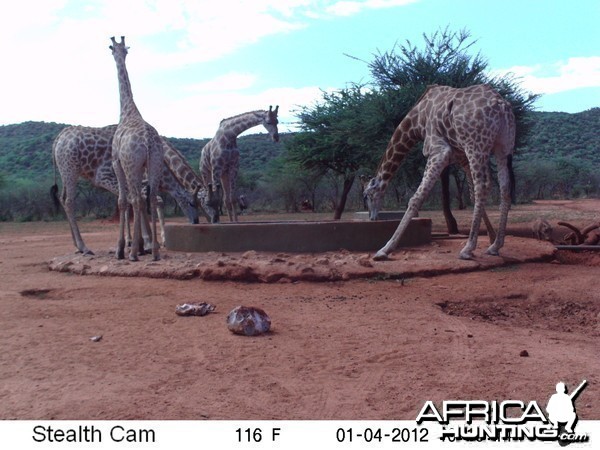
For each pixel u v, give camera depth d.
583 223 21.98
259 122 17.17
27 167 74.44
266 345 7.20
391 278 11.00
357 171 25.12
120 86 13.62
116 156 12.91
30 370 6.35
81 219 39.56
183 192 15.20
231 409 5.32
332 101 23.91
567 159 78.00
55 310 9.09
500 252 12.89
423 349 7.03
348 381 6.02
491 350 7.00
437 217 30.81
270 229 13.38
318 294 9.95
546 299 9.62
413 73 21.50
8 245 20.39
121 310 9.03
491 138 12.05
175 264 11.85
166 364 6.56
